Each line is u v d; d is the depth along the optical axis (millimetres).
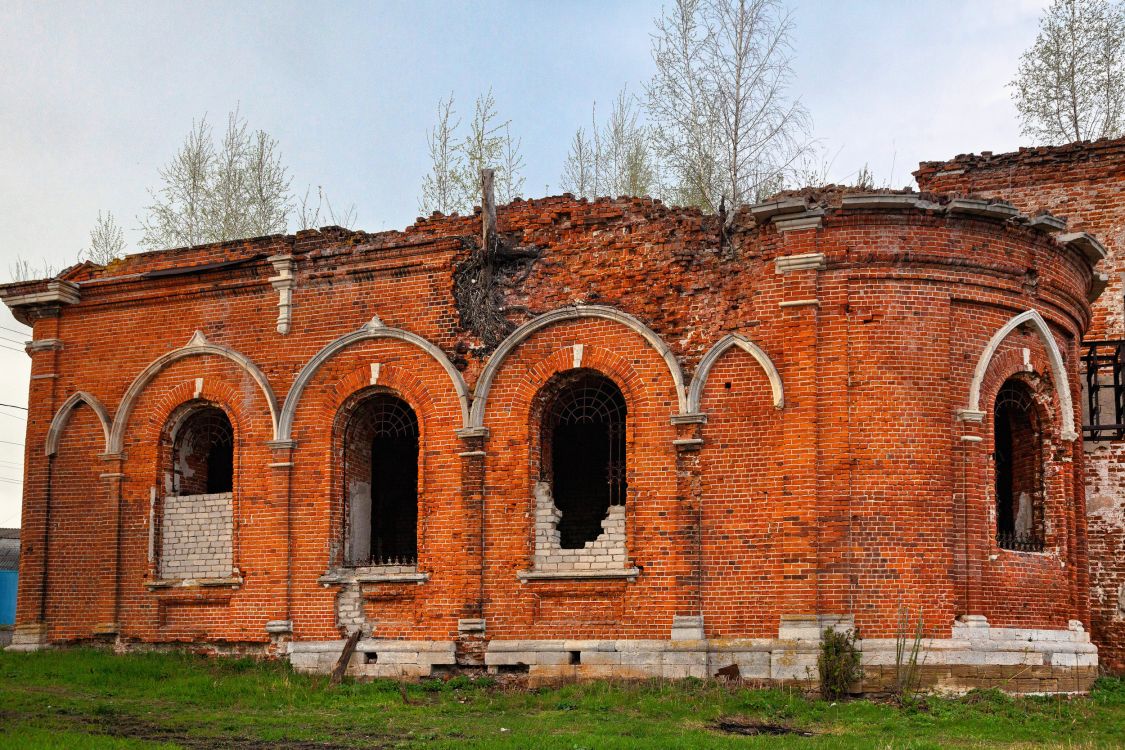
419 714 18578
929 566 19219
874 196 19656
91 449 25250
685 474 20516
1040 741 16531
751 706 18156
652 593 20422
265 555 23203
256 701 19625
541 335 22000
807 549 19359
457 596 21688
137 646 24141
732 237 20969
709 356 20594
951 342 20016
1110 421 25453
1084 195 26438
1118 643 24359
